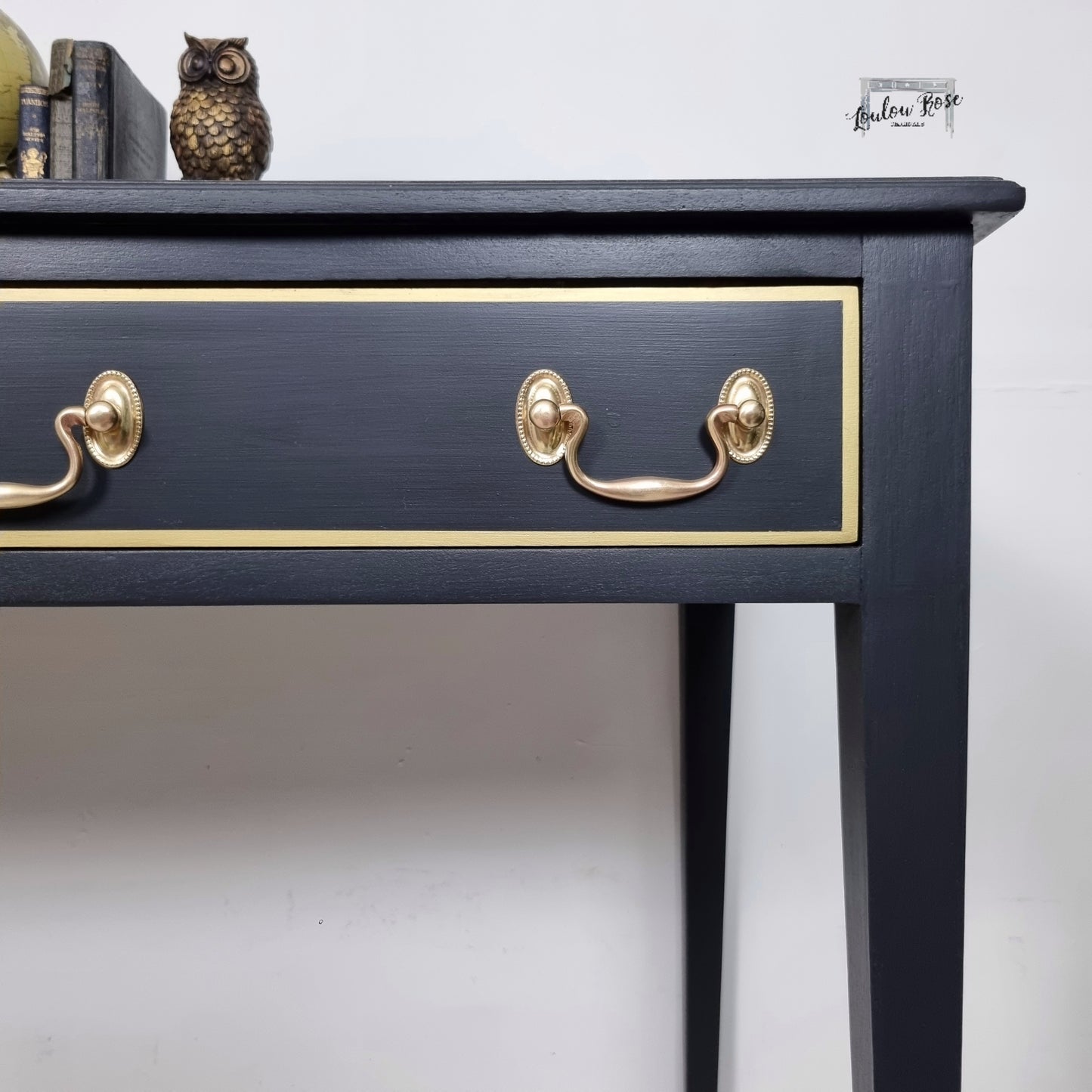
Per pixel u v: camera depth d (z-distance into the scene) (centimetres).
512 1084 85
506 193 36
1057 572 82
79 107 49
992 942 85
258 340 38
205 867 83
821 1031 85
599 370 38
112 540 38
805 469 39
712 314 38
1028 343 81
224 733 82
